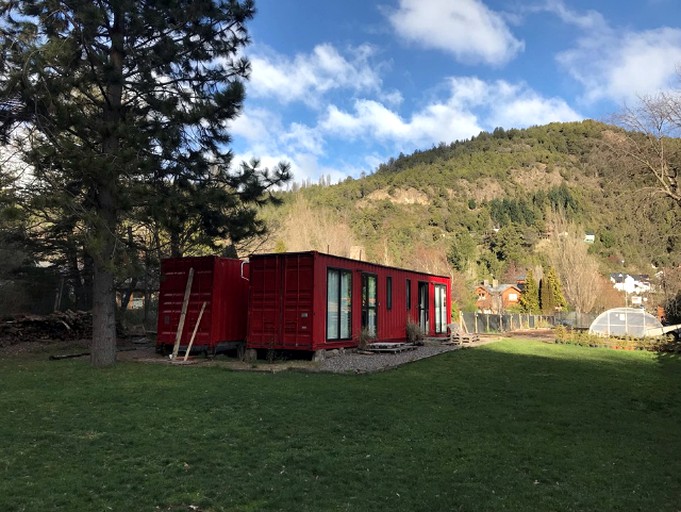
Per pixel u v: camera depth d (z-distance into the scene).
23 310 19.12
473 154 144.38
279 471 4.77
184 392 8.42
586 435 6.44
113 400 7.77
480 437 6.15
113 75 10.76
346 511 3.92
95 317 11.77
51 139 9.66
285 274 13.18
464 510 4.02
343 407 7.46
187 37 12.78
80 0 9.99
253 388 8.84
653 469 5.18
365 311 15.62
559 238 53.78
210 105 12.37
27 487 4.23
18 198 9.36
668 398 9.09
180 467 4.82
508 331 33.28
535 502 4.21
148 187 11.20
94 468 4.74
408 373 11.15
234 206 14.02
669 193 22.14
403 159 164.25
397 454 5.37
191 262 14.03
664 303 27.00
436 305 22.22
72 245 14.80
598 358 15.77
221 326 13.76
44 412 6.92
